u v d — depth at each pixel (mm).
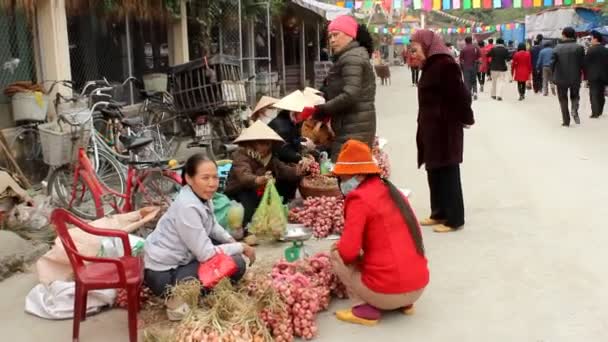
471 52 18656
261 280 3867
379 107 18031
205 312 3469
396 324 3975
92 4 9406
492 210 6594
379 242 3803
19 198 6168
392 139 11547
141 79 10945
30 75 8102
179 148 9867
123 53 10406
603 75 13469
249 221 5656
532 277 4723
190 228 3861
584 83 24641
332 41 5707
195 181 3947
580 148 10062
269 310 3631
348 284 4000
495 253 5254
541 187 7535
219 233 4215
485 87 24922
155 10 10797
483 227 5988
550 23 36594
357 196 3805
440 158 5664
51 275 4445
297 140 6465
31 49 8086
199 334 3303
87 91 9367
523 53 18141
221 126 9359
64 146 6625
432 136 5652
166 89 10812
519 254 5219
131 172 5773
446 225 5875
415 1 17094
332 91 5770
